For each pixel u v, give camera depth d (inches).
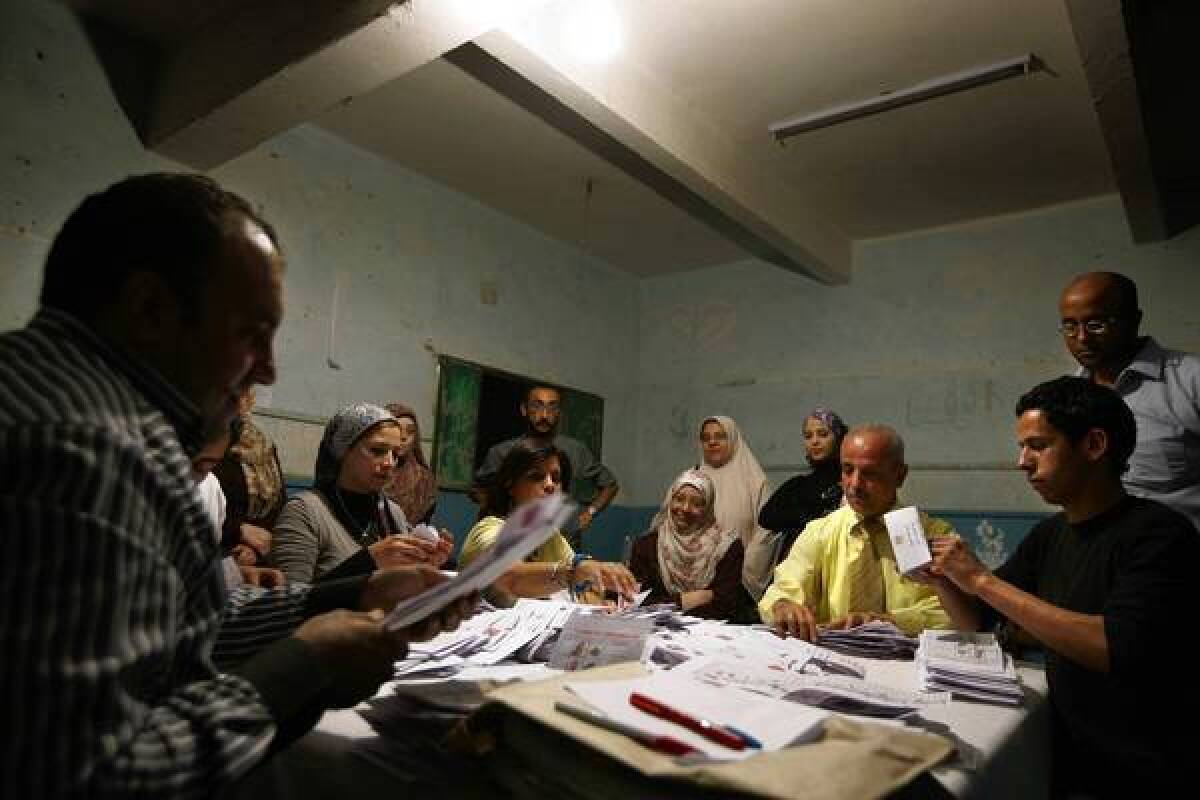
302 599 39.1
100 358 24.1
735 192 132.9
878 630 57.1
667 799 23.4
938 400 159.5
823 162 139.0
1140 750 44.4
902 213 159.6
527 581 66.5
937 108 119.3
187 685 25.6
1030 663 60.1
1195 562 45.5
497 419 165.0
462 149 141.5
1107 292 78.7
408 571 39.6
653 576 109.9
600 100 104.8
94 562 19.7
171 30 101.0
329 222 134.9
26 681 18.2
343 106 126.4
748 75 113.3
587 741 24.7
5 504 18.9
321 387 131.3
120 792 19.3
